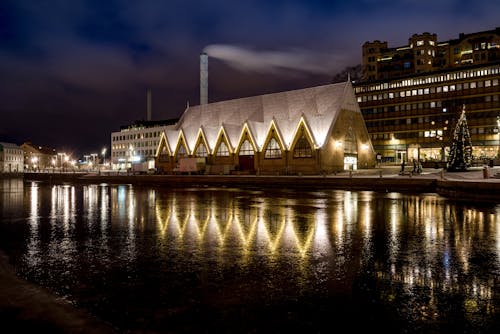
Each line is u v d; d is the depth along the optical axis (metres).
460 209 20.59
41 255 10.80
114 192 39.56
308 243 11.98
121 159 139.38
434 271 8.80
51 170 138.25
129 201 28.17
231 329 5.86
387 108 88.94
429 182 35.00
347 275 8.52
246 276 8.51
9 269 9.34
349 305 6.76
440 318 6.20
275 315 6.36
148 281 8.26
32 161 176.75
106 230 15.01
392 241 12.20
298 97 71.06
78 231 14.84
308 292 7.43
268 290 7.57
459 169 43.72
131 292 7.57
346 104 66.12
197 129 80.69
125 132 138.75
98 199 30.56
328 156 60.34
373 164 72.19
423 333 5.68
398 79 87.25
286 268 9.12
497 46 94.94
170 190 41.16
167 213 20.16
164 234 13.91
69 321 6.25
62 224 16.81
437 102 82.75
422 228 14.60
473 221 16.30
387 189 37.47
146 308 6.73
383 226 15.12
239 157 69.69
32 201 29.27
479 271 8.80
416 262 9.60
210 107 84.06
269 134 65.25
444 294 7.30
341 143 63.44
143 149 130.88
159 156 83.62
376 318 6.21
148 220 17.67
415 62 103.38
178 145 79.81
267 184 48.12
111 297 7.31
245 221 16.75
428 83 83.50
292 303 6.88
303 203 24.59
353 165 66.88
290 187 43.34
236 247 11.51
